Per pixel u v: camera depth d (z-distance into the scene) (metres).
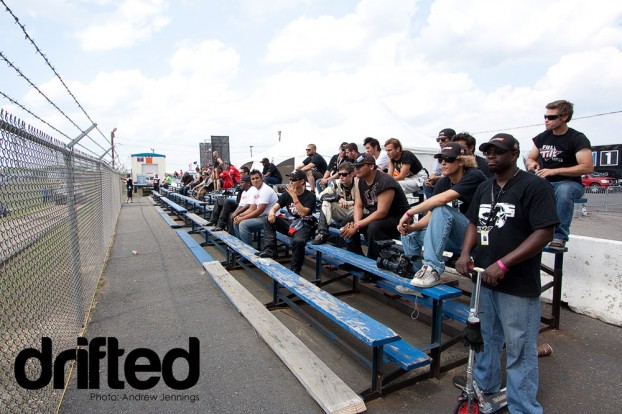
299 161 14.98
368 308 4.19
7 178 2.03
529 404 2.16
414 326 3.73
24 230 2.30
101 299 4.48
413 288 2.95
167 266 6.07
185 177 19.25
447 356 3.15
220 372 2.86
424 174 6.23
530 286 2.12
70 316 3.24
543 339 3.39
